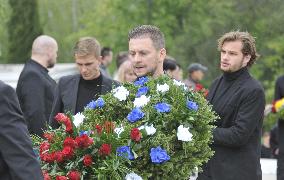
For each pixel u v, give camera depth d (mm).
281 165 11672
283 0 20875
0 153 5082
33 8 40781
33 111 10383
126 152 6430
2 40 40750
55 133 6766
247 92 7988
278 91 12945
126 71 10953
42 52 10844
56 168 6527
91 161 6410
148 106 6809
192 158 6727
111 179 6383
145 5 30250
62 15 50312
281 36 21281
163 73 7570
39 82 10555
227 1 23703
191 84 15586
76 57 8633
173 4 29031
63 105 8727
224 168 7969
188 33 26984
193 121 6840
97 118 7031
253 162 8031
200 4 28188
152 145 6535
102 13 34156
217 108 8141
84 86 8750
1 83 5164
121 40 31719
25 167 5035
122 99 7039
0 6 20109
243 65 8164
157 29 7562
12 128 5078
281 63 26094
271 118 14602
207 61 25531
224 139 7895
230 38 8117
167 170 6516
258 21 21156
